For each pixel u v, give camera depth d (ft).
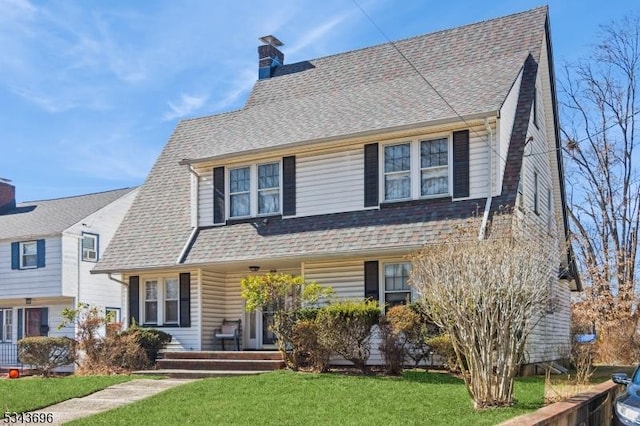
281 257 54.65
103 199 102.06
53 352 59.62
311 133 58.44
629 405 29.84
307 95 70.90
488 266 31.86
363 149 56.13
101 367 55.57
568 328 72.38
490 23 68.59
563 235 67.21
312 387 39.50
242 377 45.19
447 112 52.37
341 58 75.05
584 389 37.76
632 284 91.35
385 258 53.36
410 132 53.67
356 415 30.91
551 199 69.56
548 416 25.58
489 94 53.62
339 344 46.60
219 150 62.85
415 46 70.54
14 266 93.40
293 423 29.58
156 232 65.26
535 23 65.46
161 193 70.23
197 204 63.87
